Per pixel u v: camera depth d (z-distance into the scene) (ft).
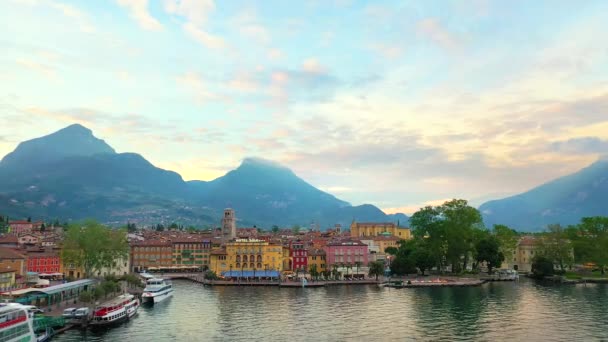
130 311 463.83
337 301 570.05
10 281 558.15
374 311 491.31
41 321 376.89
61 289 498.69
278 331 400.06
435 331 390.42
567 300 544.62
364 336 378.94
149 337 380.37
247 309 515.91
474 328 398.62
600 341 351.25
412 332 388.78
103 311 417.28
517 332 382.22
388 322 430.61
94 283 604.90
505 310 482.28
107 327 411.75
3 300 434.30
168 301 584.40
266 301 579.07
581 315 447.01
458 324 415.44
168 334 390.83
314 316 467.11
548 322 417.08
